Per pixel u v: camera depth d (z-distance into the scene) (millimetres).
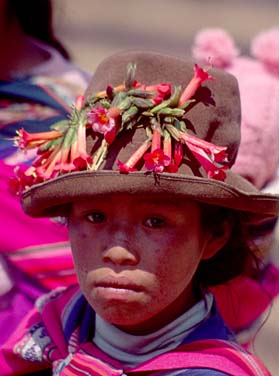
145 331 2361
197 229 2316
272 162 3104
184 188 2191
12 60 3166
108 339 2391
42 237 2900
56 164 2324
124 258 2236
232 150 2389
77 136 2295
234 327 2887
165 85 2297
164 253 2254
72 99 3086
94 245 2273
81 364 2379
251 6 9266
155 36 8555
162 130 2256
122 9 8984
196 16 9078
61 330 2549
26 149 2408
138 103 2262
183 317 2373
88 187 2211
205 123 2324
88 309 2523
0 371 2609
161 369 2295
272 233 2799
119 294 2246
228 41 3428
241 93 3135
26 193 2352
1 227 2895
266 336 4504
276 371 4402
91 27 8477
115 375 2324
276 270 2906
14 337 2623
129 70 2322
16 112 3014
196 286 2463
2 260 2900
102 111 2238
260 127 3051
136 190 2186
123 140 2262
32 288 2898
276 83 3207
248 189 2324
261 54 3379
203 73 2314
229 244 2496
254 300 2898
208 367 2281
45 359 2545
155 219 2258
